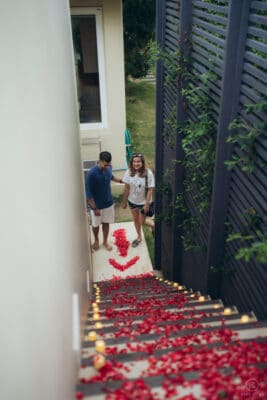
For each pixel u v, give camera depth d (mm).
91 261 5930
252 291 2971
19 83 1478
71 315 2318
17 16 1539
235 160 2977
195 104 3689
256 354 2068
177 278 5512
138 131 11539
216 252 3602
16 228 1277
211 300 3564
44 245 1667
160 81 5281
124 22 11398
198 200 4051
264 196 2572
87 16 6613
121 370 2039
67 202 2840
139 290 4910
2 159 1184
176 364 2016
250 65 2660
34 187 1589
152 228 7012
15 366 1231
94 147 7672
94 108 7441
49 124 2193
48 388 1545
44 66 2186
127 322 3029
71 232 2938
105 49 6828
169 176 5426
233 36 2746
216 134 3457
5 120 1243
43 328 1530
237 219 3189
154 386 1791
